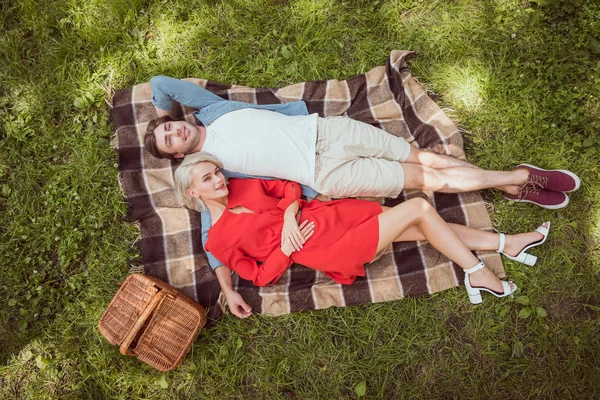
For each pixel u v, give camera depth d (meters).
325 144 2.83
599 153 2.88
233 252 2.71
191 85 2.94
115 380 2.84
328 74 3.26
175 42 3.36
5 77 3.32
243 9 3.38
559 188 2.76
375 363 2.75
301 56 3.29
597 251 2.79
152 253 3.02
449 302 2.81
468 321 2.78
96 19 3.34
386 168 2.78
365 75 3.21
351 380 2.74
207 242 2.74
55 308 2.98
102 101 3.28
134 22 3.37
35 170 3.18
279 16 3.36
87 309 2.96
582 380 2.62
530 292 2.78
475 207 2.90
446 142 3.01
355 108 3.19
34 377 2.88
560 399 2.62
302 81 3.28
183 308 2.68
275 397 2.75
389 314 2.83
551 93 3.02
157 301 2.55
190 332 2.67
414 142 3.09
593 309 2.72
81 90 3.28
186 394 2.80
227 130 2.87
